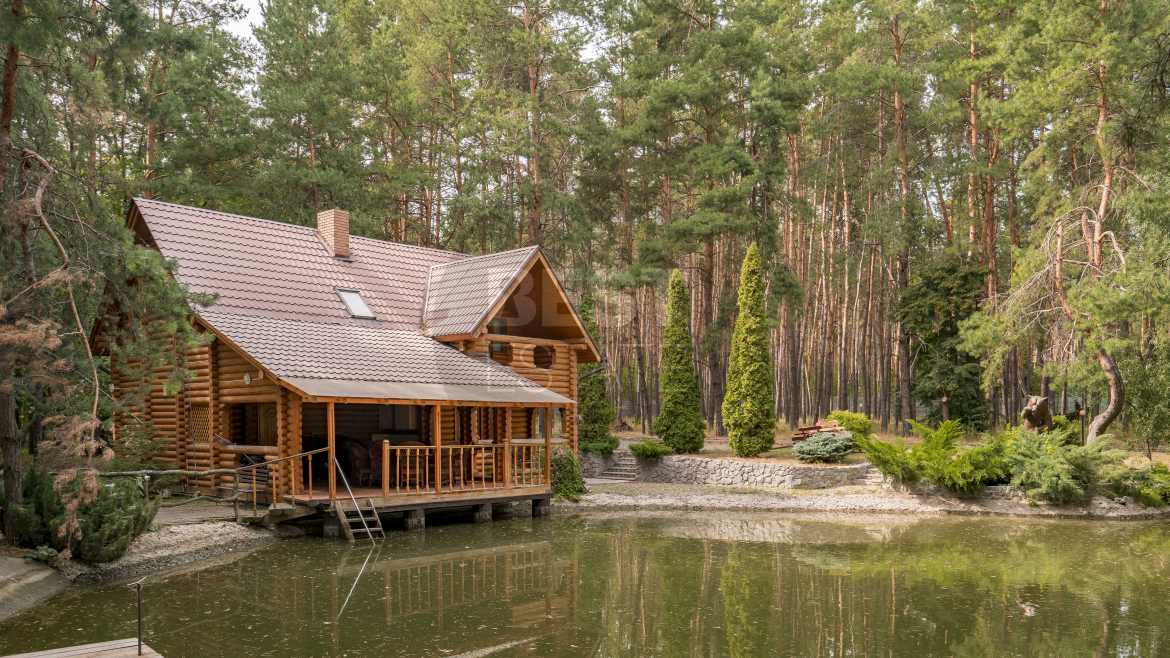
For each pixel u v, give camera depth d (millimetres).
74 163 14273
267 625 10031
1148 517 20516
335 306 21297
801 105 35750
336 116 32594
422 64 35375
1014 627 10109
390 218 34844
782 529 18562
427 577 12977
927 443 22672
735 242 39406
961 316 32062
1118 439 28625
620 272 35750
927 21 32469
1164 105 11617
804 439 27891
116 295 13367
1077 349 24406
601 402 30047
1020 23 26016
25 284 12609
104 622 10031
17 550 12055
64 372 12781
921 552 15469
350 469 20625
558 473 22312
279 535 16469
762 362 27812
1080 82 22891
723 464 26266
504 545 16078
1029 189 26984
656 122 35688
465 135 34781
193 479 19141
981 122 33969
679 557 14867
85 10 12172
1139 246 22609
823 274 40500
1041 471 21266
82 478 12000
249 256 21062
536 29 35781
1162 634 9766
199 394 19000
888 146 36938
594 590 12141
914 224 35844
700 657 8836
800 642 9430
